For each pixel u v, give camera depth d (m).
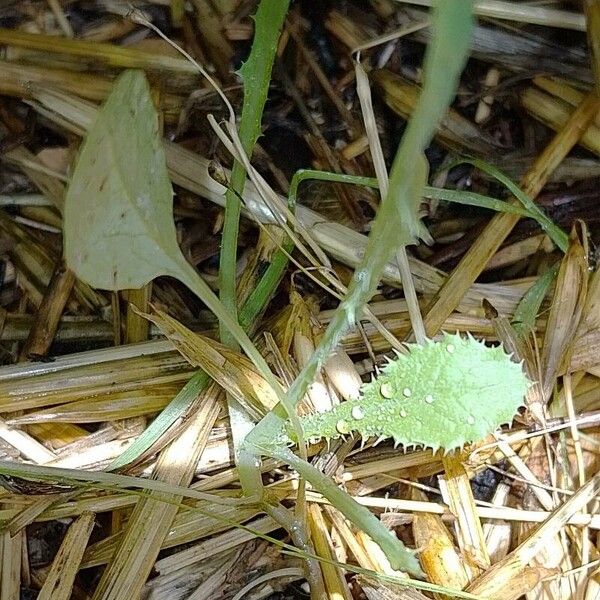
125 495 0.22
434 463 0.23
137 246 0.17
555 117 0.29
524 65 0.30
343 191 0.29
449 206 0.29
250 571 0.22
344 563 0.21
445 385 0.18
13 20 0.30
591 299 0.24
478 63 0.30
